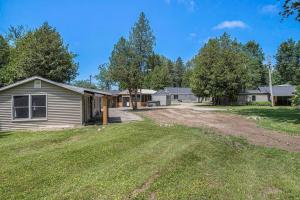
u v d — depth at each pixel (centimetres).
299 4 1922
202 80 4938
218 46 4956
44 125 1686
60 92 1703
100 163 716
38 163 732
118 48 3669
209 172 642
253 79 6062
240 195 506
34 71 3631
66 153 839
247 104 5034
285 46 7244
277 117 2134
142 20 3750
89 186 543
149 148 888
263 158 798
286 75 7294
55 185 559
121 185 544
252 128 1498
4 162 755
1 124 1650
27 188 548
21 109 1672
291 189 539
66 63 3972
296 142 1073
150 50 3781
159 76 8331
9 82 3303
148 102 5094
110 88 7038
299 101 2422
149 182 566
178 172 631
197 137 1127
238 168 685
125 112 3184
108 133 1269
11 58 3669
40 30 3884
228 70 4750
